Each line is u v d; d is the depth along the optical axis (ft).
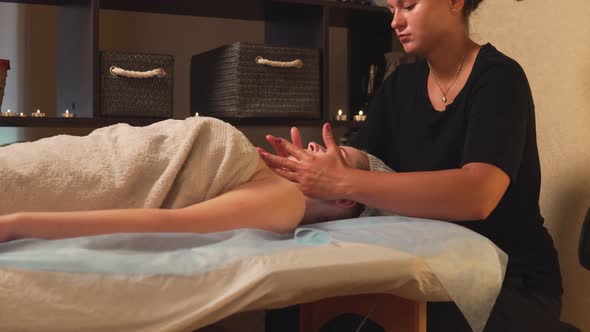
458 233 3.89
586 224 5.34
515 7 7.22
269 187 3.71
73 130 7.59
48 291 2.74
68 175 3.42
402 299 3.92
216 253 3.09
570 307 6.61
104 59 6.46
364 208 4.91
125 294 2.84
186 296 2.93
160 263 2.94
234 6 7.73
